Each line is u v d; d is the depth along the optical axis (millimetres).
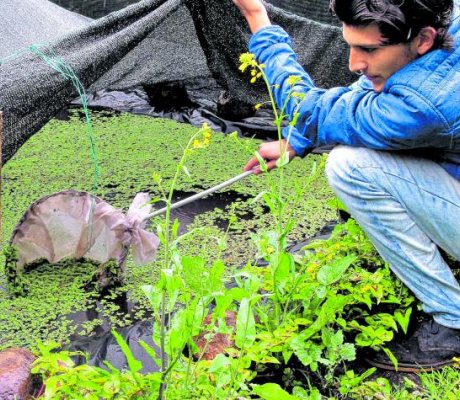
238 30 3553
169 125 4500
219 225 3361
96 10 4832
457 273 2600
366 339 2256
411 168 2252
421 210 2260
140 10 3248
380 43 2049
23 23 3344
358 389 2129
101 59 3119
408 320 2297
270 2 4555
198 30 3582
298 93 2256
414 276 2332
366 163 2254
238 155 4133
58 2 4871
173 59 3852
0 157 2410
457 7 2152
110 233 2754
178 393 1871
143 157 4043
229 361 1769
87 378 1865
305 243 3182
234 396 1876
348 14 2027
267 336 2059
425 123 2098
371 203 2289
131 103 4766
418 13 1978
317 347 2113
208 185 3752
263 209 3531
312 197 3643
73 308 2678
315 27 3859
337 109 2271
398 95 2127
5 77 2857
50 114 3064
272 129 4438
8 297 2729
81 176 3781
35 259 2836
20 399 2020
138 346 2484
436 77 2080
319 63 3969
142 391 1869
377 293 2297
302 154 2510
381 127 2160
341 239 2684
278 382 2230
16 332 2520
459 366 2266
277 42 2525
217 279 1825
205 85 4418
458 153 2223
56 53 3016
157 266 2984
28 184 3660
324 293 2176
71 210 2771
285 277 2201
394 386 2234
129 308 2693
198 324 1814
